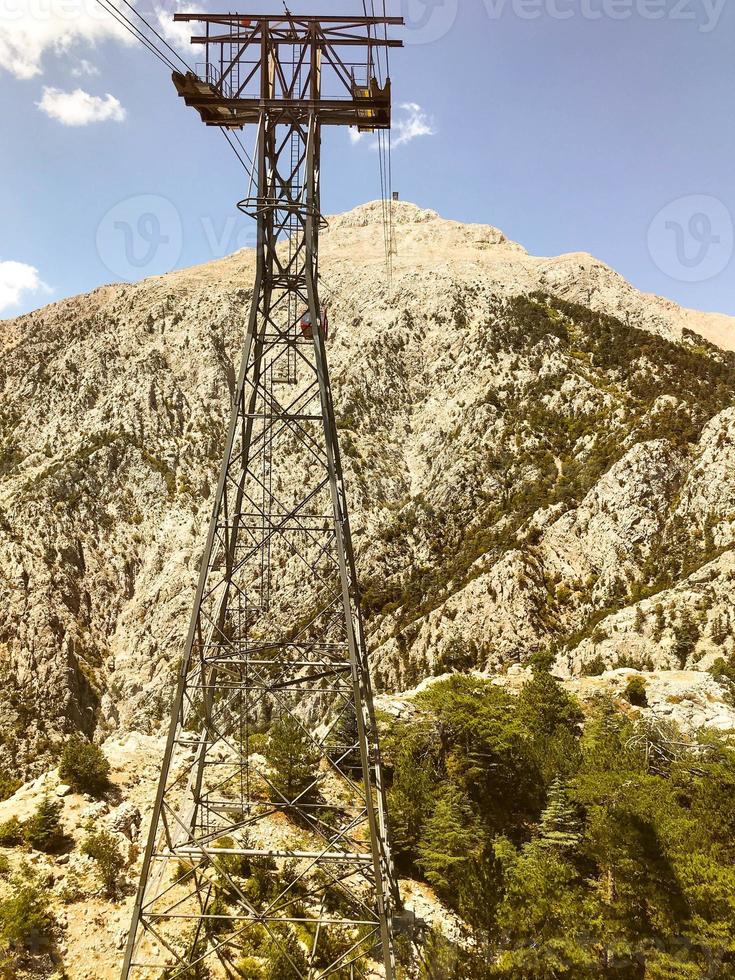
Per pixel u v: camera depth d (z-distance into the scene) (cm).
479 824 2673
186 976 1895
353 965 2055
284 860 2473
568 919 2230
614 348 15912
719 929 2095
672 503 10731
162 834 2506
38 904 2034
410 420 16500
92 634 12625
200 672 2194
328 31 2147
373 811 1864
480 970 2094
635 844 2383
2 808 2472
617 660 8300
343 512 2391
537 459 13388
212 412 17575
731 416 10856
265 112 2188
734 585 8050
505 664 9619
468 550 12238
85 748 2706
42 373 18712
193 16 2109
